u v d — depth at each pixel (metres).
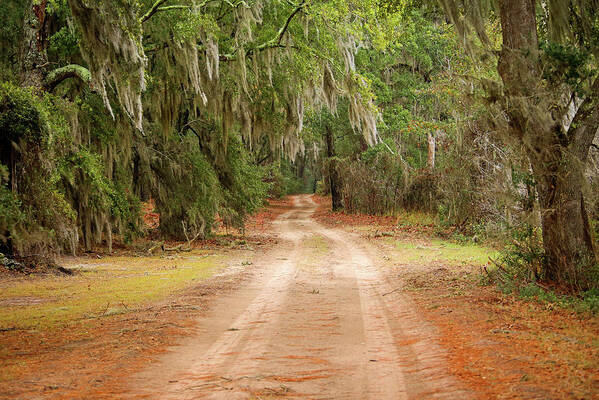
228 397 4.84
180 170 23.78
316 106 25.11
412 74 36.00
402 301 10.34
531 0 10.30
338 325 8.30
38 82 16.77
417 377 5.39
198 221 25.86
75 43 16.67
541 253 10.67
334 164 45.88
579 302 8.61
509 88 10.01
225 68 20.47
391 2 15.23
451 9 10.98
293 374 5.63
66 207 15.56
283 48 20.95
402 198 37.19
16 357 6.36
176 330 7.80
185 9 17.16
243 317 9.07
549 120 9.66
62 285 12.90
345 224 36.53
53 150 15.56
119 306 10.02
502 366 5.42
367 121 20.59
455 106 18.75
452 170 24.39
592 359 5.42
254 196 28.95
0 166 13.97
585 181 9.75
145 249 21.52
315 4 18.41
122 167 21.30
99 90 14.16
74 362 6.10
